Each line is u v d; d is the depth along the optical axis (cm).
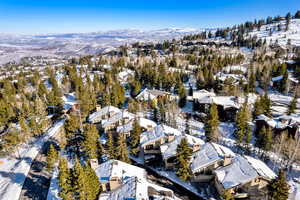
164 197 3109
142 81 10594
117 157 4719
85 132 4981
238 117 5338
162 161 4916
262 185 3497
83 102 7744
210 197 3812
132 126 5522
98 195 3550
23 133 6225
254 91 8819
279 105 7544
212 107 5616
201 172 4116
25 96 9544
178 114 7281
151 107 7738
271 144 4725
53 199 4053
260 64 11119
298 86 8244
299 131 4869
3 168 5116
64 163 3922
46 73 17000
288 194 3241
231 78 9125
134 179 3353
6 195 4200
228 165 3903
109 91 9069
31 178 4738
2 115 7331
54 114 8175
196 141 4744
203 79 9606
